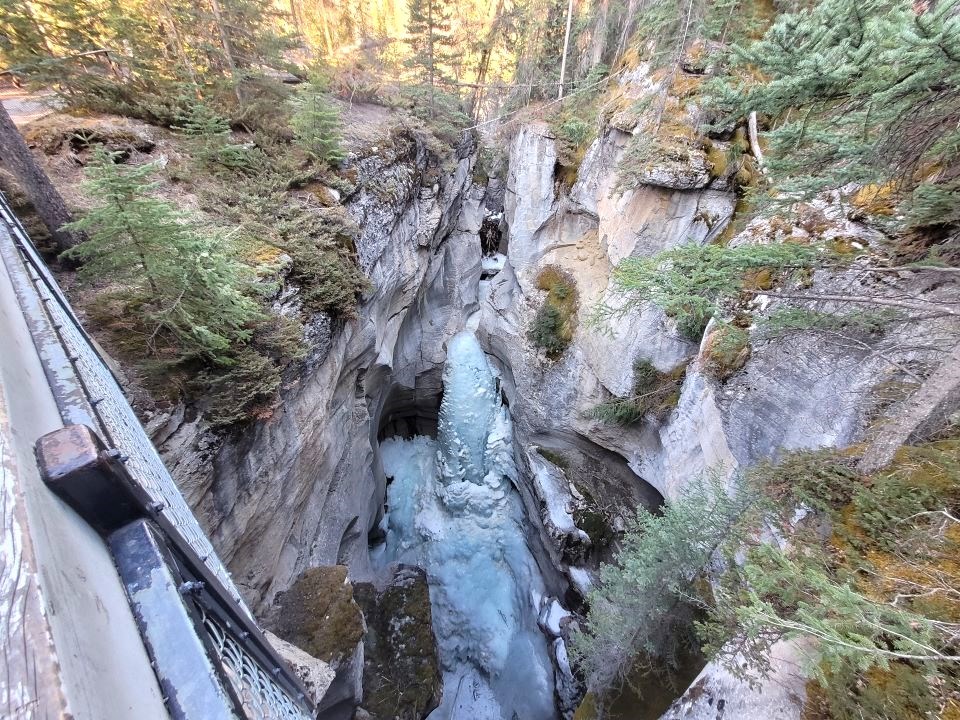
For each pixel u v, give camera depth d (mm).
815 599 4188
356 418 13805
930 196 5367
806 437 7070
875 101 4227
